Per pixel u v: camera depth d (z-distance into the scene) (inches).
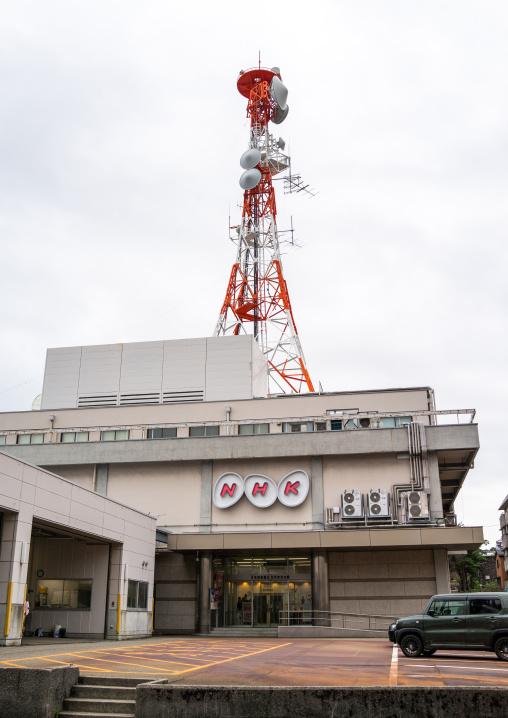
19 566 1035.3
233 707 497.0
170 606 1729.8
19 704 540.1
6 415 2106.3
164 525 1790.1
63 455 1872.5
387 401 1907.0
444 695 474.0
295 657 907.4
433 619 895.7
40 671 544.7
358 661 844.6
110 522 1355.8
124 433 1989.4
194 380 2151.8
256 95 3415.4
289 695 492.7
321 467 1753.2
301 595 1688.0
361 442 1728.6
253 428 1926.7
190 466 1828.2
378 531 1557.6
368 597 1641.2
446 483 2039.9
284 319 2938.0
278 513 1748.3
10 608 1004.6
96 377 2214.6
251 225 3181.6
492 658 874.1
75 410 2068.2
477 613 874.8
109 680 609.6
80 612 1364.4
